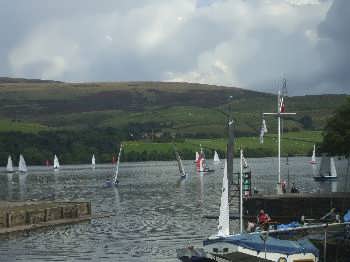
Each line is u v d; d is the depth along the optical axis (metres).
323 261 56.44
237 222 88.31
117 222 99.81
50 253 72.94
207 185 188.75
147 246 76.00
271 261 51.78
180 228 90.12
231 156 84.62
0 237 84.88
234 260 51.25
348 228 58.88
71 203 108.88
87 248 75.62
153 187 188.62
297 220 86.94
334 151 112.94
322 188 152.38
